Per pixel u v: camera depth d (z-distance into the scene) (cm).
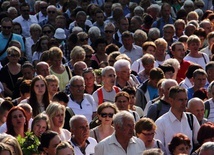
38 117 2823
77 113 3278
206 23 4653
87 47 4069
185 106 2955
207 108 3206
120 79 3556
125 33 4325
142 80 3706
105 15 5388
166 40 4566
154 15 5278
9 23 4519
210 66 3591
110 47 4181
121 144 2731
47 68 3678
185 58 4091
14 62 3944
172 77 3591
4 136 2588
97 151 2738
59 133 2938
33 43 4603
